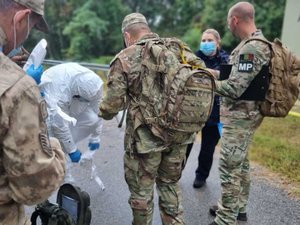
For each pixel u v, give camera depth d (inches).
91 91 108.9
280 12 557.3
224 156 105.4
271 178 157.6
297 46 208.5
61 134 105.7
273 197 140.9
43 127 47.3
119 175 156.2
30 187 46.9
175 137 86.7
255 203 136.2
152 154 88.7
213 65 137.3
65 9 829.8
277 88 97.0
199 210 130.8
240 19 99.4
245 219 123.9
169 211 99.2
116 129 220.2
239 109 100.6
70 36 788.0
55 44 834.2
